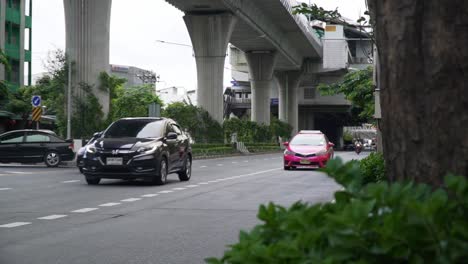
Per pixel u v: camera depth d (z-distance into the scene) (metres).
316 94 105.62
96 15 35.69
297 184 19.61
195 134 52.47
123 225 10.14
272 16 63.44
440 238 2.17
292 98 95.94
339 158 2.73
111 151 17.92
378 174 11.48
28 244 8.23
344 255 2.27
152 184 19.06
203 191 16.75
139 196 15.17
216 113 54.00
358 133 157.38
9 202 13.61
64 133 36.06
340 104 105.25
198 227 9.96
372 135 156.38
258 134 72.75
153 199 14.48
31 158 28.72
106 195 15.35
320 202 2.63
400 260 2.23
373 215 2.29
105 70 36.00
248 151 65.06
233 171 27.81
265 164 36.31
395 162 2.98
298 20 68.12
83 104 35.25
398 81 2.92
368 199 2.37
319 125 133.12
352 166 2.71
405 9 2.89
